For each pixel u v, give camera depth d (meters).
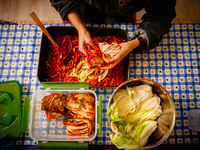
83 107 1.36
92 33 1.57
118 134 1.17
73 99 1.38
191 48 1.67
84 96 1.39
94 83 1.50
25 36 1.67
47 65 1.54
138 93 1.32
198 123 1.39
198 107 1.55
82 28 1.39
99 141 1.48
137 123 1.29
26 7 2.62
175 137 1.50
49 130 1.43
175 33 1.69
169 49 1.66
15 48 1.64
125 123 1.27
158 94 1.35
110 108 1.18
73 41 1.58
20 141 1.46
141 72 1.62
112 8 1.54
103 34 1.58
